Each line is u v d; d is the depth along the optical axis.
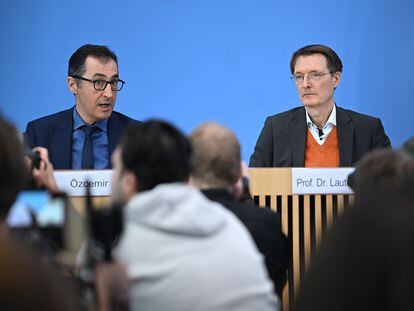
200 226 4.48
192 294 4.38
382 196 3.80
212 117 13.14
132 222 4.50
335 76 9.34
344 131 9.20
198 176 5.74
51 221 4.69
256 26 13.05
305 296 3.71
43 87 13.19
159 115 13.17
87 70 9.22
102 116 9.25
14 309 3.18
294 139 9.28
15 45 13.15
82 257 4.48
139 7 13.09
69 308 3.32
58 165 9.12
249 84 13.09
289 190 7.35
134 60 13.13
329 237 3.75
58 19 13.15
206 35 13.10
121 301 4.30
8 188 3.77
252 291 4.49
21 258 3.30
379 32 12.99
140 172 4.67
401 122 13.02
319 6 13.00
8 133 3.79
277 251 5.88
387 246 3.64
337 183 7.33
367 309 3.64
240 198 6.29
